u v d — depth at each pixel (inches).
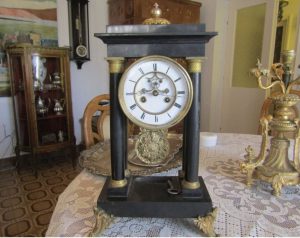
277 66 32.9
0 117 105.7
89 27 121.5
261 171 33.8
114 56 25.7
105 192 27.6
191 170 26.3
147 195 27.0
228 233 25.2
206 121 136.3
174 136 54.1
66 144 110.3
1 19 99.3
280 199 31.4
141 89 26.0
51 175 102.7
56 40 112.7
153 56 25.3
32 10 105.0
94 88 130.0
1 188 91.7
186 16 118.3
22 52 94.3
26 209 78.0
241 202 30.7
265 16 111.3
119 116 26.5
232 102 131.8
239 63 126.6
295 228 26.0
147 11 102.1
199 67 25.6
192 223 26.9
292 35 134.4
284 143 33.7
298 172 32.4
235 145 52.3
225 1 126.6
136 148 38.4
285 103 32.7
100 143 50.1
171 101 26.1
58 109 110.0
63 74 107.3
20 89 101.5
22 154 110.6
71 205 29.9
